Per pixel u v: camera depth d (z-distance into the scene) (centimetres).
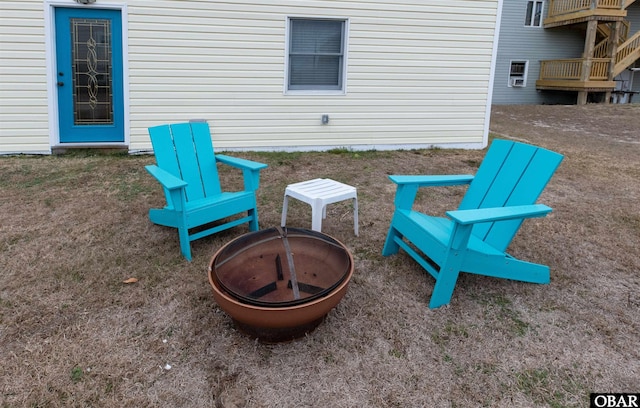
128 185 486
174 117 643
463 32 705
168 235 357
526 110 1373
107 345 225
